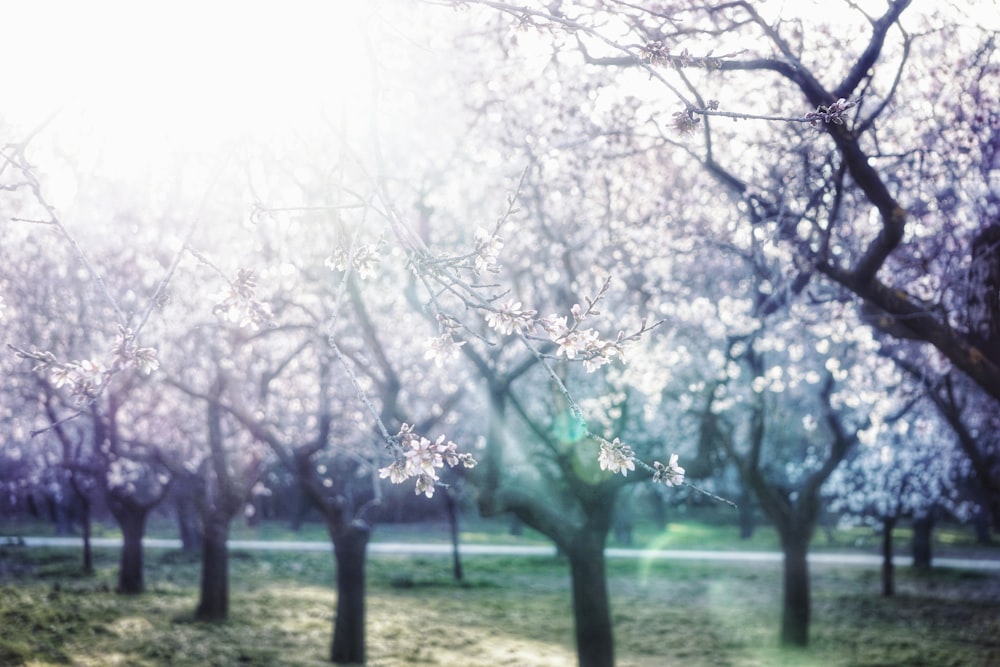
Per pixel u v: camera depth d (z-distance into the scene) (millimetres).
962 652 24500
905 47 9328
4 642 18844
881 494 35844
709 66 5215
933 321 10484
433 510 75875
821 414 27328
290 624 25656
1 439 30750
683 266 18953
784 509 24953
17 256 19734
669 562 48656
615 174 16812
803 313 15992
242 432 28688
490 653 23234
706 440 18734
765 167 13992
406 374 25062
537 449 18828
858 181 9453
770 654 24250
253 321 4902
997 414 20203
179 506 47750
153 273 20812
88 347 23141
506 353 20172
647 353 18609
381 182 5004
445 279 4934
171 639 21812
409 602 32406
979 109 11727
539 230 17828
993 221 11188
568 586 39438
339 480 40469
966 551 55688
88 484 36781
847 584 40781
